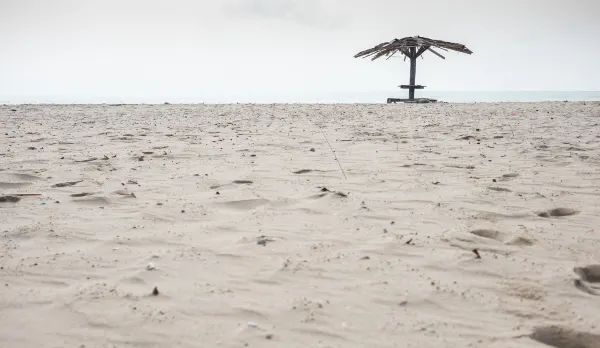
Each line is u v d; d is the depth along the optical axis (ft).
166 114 43.73
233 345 5.46
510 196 12.60
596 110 44.70
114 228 9.73
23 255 8.22
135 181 14.30
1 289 6.88
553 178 14.84
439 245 8.80
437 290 6.93
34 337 5.62
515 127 30.27
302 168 16.56
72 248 8.60
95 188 13.38
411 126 31.55
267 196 12.46
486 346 5.50
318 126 31.65
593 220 10.43
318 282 7.19
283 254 8.32
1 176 14.56
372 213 10.91
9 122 34.17
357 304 6.48
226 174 15.49
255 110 49.83
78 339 5.57
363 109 51.42
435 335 5.73
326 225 10.03
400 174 15.55
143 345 5.46
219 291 6.86
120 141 23.65
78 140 23.95
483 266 7.82
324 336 5.66
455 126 31.24
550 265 7.89
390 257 8.20
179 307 6.35
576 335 5.87
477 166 16.99
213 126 31.58
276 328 5.84
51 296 6.66
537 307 6.48
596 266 7.93
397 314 6.23
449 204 11.69
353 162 17.81
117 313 6.16
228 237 9.25
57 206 11.40
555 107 50.52
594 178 14.74
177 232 9.55
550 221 10.40
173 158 18.69
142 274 7.39
